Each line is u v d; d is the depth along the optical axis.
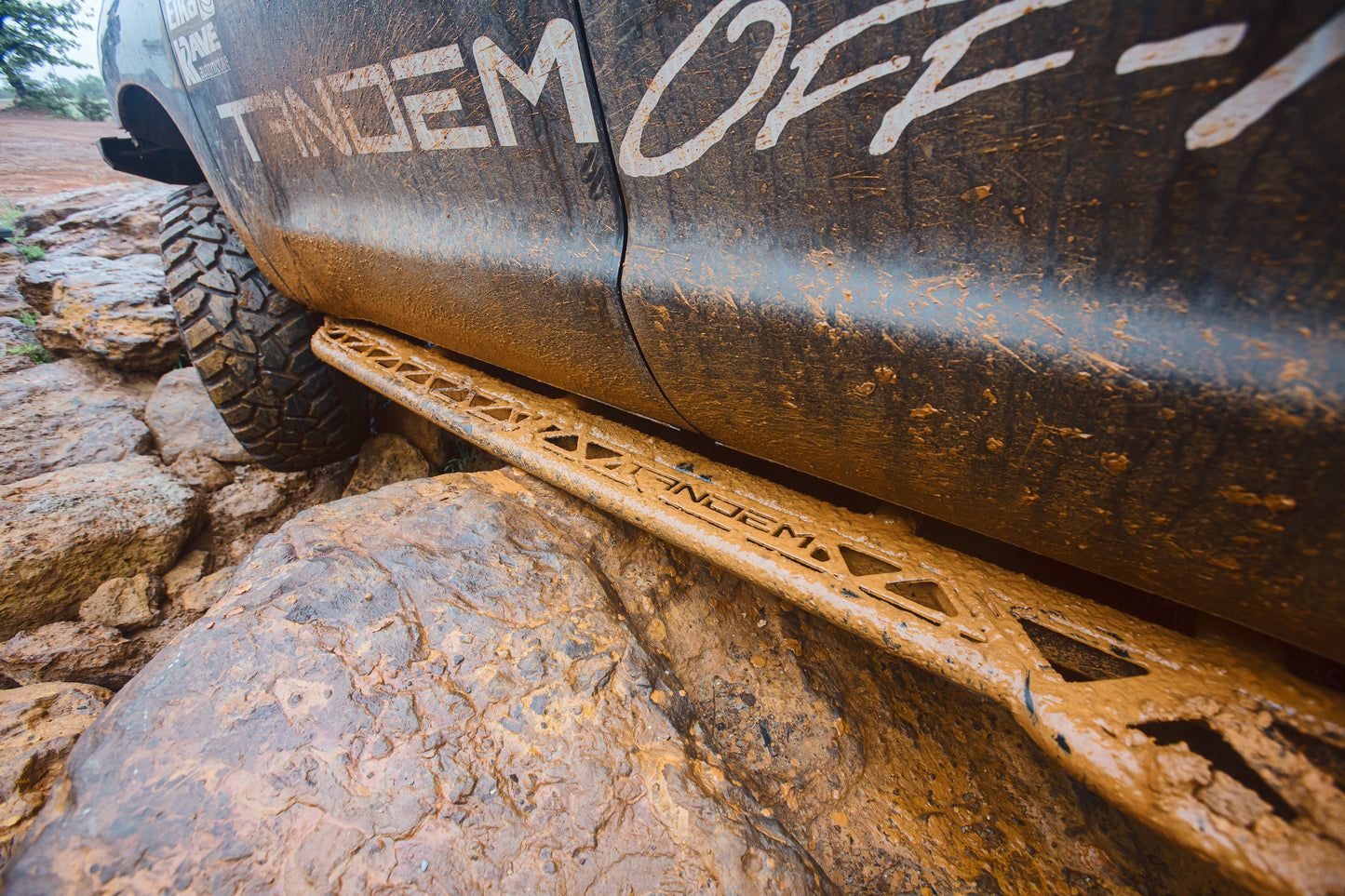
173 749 1.09
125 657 2.50
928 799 1.30
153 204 5.55
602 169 1.12
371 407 3.16
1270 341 0.63
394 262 1.67
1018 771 1.34
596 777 1.14
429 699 1.21
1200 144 0.60
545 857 1.02
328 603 1.36
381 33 1.26
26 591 2.41
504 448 1.69
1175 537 0.78
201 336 2.43
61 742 1.40
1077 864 1.20
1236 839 0.71
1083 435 0.78
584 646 1.36
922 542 1.19
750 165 0.94
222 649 1.25
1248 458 0.67
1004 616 1.02
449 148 1.33
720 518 1.33
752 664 1.51
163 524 2.80
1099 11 0.60
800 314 0.97
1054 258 0.74
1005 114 0.70
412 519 1.67
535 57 1.06
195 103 1.99
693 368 1.20
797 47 0.80
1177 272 0.67
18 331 4.00
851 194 0.86
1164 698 0.85
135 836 0.99
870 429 1.01
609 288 1.22
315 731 1.13
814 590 1.12
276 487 3.25
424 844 1.01
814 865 1.13
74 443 3.24
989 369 0.82
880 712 1.44
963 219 0.79
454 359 2.16
